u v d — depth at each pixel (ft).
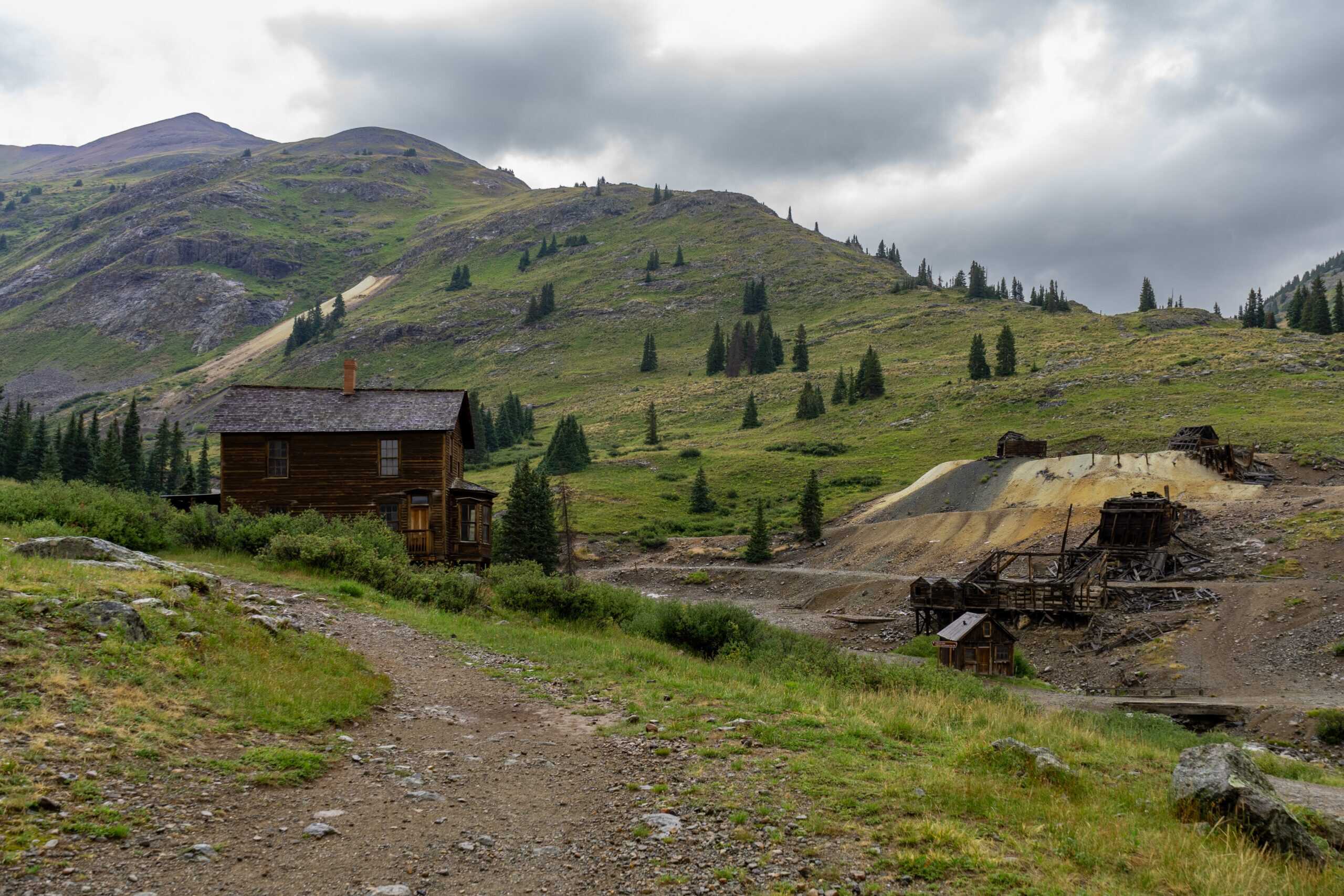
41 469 336.90
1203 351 480.23
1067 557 200.13
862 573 247.91
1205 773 32.96
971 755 37.88
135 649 39.70
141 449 409.69
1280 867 27.20
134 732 32.27
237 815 27.55
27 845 22.62
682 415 603.26
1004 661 141.59
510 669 58.85
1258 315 645.10
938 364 604.49
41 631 38.11
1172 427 341.62
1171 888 24.71
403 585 86.28
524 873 24.80
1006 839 27.78
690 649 87.71
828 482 377.09
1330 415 324.80
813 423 507.30
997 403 446.19
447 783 33.30
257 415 128.16
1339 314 579.89
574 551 306.96
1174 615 151.94
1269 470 257.14
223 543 93.61
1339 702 106.01
